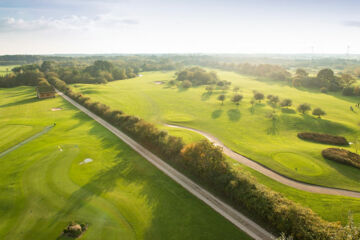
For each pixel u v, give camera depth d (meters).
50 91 119.31
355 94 123.19
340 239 24.31
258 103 109.69
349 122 80.62
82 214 32.62
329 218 31.84
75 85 155.50
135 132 62.00
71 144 58.22
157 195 37.41
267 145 61.53
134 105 107.94
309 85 152.50
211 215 32.53
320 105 104.56
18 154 52.72
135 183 41.00
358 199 36.34
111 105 105.25
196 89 152.75
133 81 192.62
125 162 48.84
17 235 28.89
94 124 76.06
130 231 29.64
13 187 39.47
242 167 47.75
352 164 46.50
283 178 43.56
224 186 37.16
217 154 41.38
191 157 43.78
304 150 55.53
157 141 54.44
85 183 40.62
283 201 31.80
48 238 28.28
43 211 33.38
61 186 39.53
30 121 79.25
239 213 33.00
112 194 37.56
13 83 155.38
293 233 27.55
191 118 87.25
